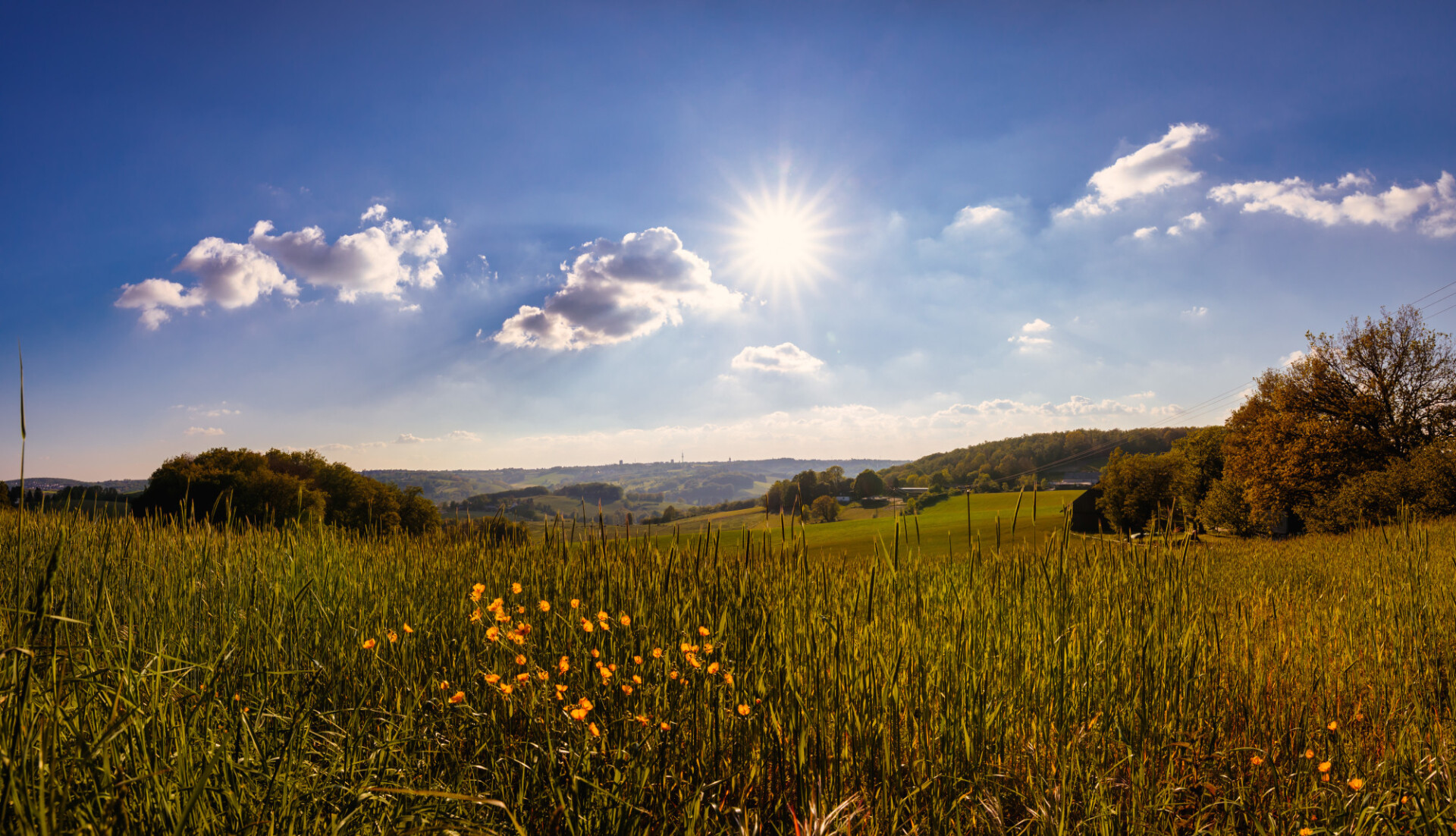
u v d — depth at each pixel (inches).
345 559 158.9
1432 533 462.6
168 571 133.5
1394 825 77.6
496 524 186.1
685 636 108.2
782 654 106.0
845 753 91.1
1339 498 1103.0
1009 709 103.6
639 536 159.6
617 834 69.0
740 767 89.2
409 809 64.9
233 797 58.5
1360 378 1392.7
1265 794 86.6
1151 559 151.9
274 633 104.7
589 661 103.7
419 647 112.4
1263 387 1604.3
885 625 122.7
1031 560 155.2
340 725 82.6
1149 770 95.5
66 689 61.6
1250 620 154.3
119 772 56.9
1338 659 134.6
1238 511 1590.8
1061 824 77.3
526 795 77.6
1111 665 113.0
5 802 44.8
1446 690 120.0
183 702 69.3
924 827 79.7
